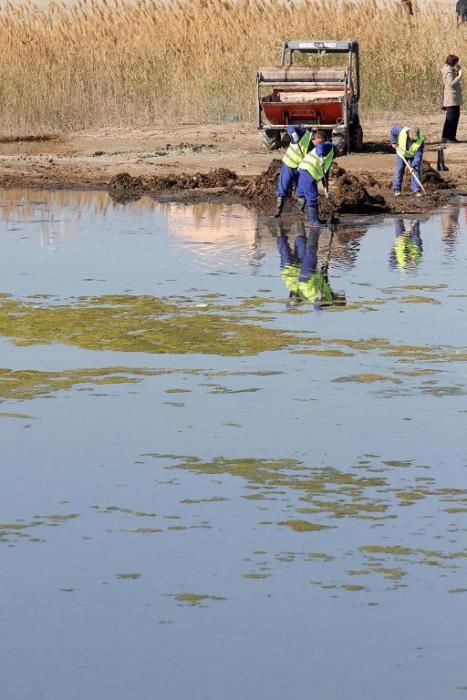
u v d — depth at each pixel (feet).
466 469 64.59
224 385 80.48
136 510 59.31
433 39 248.32
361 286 111.04
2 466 65.51
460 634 47.06
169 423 72.64
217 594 50.34
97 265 123.03
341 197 157.17
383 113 240.73
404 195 169.48
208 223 151.02
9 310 102.58
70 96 242.78
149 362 86.38
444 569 52.54
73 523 57.72
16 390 79.66
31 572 52.49
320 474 64.03
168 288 111.04
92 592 50.60
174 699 42.93
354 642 46.47
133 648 46.21
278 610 48.98
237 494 61.31
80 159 209.05
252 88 242.99
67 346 90.84
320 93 204.64
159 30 256.73
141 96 244.63
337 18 251.19
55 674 44.52
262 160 201.57
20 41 249.34
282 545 55.06
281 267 120.98
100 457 66.90
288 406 75.72
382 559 53.52
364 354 87.92
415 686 43.60
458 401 76.64
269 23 252.83
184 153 210.18
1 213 160.86
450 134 210.38
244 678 44.16
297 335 93.50
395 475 63.82
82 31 256.11
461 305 103.09
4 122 240.94
